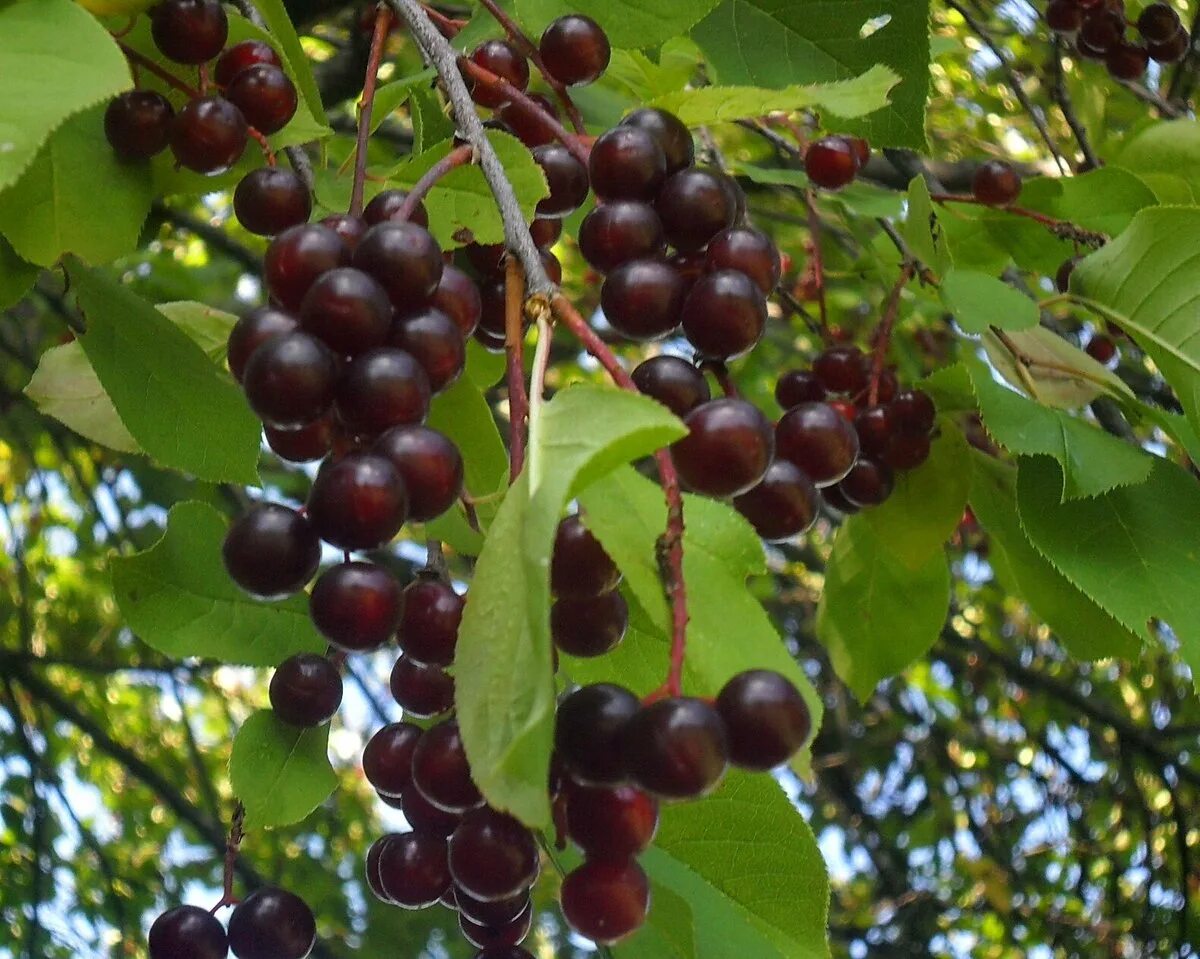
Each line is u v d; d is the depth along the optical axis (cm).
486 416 28
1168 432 33
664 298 24
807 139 46
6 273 28
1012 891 99
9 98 22
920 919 97
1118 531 31
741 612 22
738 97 26
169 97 29
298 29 52
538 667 19
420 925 86
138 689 94
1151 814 88
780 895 25
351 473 21
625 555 21
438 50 26
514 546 20
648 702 20
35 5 23
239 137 27
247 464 28
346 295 22
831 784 96
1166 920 93
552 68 29
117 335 28
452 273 24
